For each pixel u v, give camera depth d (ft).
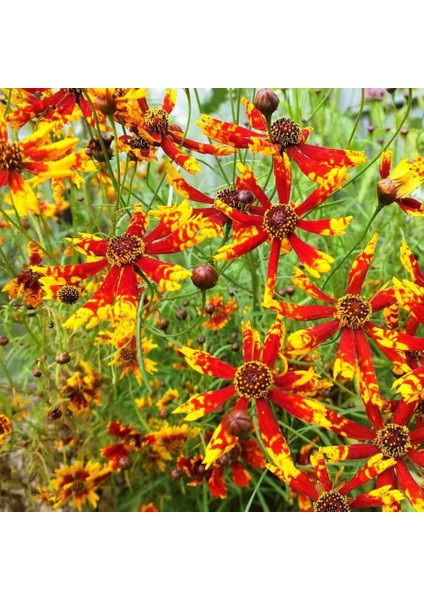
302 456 0.63
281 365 0.58
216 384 0.69
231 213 0.47
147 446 0.67
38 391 0.71
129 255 0.45
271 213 0.47
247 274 0.79
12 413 0.70
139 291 0.51
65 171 0.43
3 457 0.71
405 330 0.52
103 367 0.72
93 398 0.67
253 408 0.48
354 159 0.50
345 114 0.95
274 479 0.68
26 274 0.59
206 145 0.55
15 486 0.71
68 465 0.71
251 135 0.52
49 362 0.74
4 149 0.43
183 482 0.70
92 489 0.65
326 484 0.45
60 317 0.61
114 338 0.47
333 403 0.70
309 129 0.54
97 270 0.46
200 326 0.70
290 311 0.45
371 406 0.45
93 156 0.54
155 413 0.74
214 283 0.44
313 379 0.46
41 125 0.50
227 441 0.42
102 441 0.71
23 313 0.61
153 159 0.53
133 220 0.47
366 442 0.52
